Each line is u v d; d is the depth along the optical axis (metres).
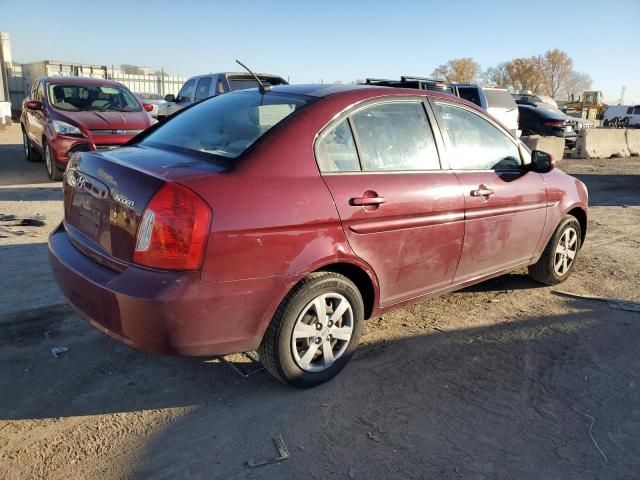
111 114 9.49
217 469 2.54
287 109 3.25
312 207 2.94
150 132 3.88
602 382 3.44
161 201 2.59
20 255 5.23
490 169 4.13
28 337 3.67
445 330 4.12
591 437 2.89
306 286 2.99
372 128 3.40
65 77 10.30
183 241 2.58
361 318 3.35
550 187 4.64
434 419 2.99
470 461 2.67
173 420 2.89
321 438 2.80
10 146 15.20
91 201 3.03
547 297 4.88
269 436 2.79
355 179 3.19
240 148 3.00
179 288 2.57
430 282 3.76
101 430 2.79
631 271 5.69
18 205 7.40
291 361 3.06
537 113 17.53
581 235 5.34
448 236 3.73
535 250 4.69
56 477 2.45
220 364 3.47
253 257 2.75
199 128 3.49
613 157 18.09
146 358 3.50
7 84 27.16
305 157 3.03
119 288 2.62
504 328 4.18
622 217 8.52
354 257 3.17
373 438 2.81
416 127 3.66
